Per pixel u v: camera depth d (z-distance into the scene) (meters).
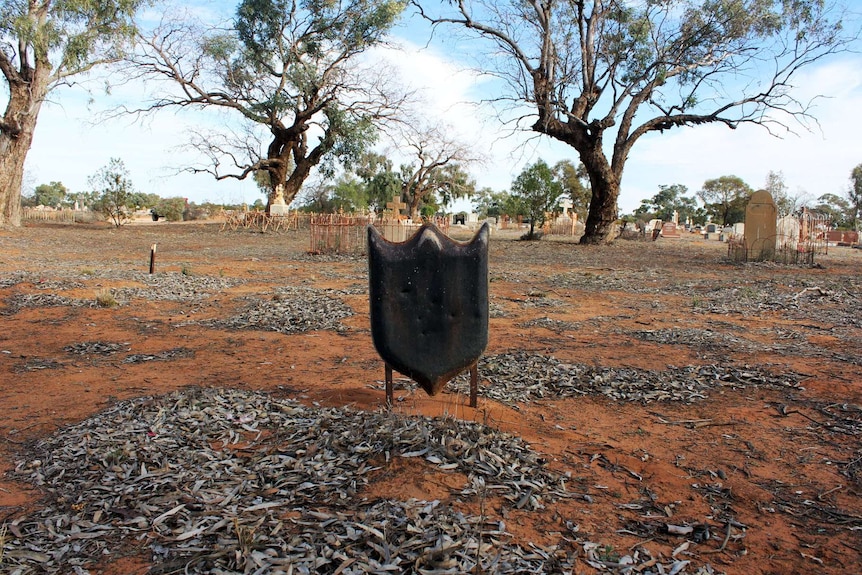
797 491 4.18
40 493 4.00
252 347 8.70
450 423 4.68
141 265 19.81
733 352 8.40
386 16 41.50
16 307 11.62
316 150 47.06
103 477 4.11
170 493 3.81
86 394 6.37
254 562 2.98
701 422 5.59
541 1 30.48
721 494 4.10
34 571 3.04
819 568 3.21
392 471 3.96
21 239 29.75
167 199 59.94
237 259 23.36
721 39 31.75
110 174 43.22
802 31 29.41
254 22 41.78
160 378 6.99
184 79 41.53
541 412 5.79
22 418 5.60
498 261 24.59
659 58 32.19
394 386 6.43
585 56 32.41
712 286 16.12
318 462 4.17
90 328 9.98
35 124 36.06
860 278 17.89
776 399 6.32
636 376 7.07
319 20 41.88
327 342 9.08
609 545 3.31
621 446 4.94
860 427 5.45
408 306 5.21
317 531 3.27
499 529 3.37
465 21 30.14
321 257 24.59
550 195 39.19
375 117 45.91
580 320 11.12
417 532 3.25
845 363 7.74
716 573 3.12
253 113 42.66
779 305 12.72
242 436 4.89
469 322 5.28
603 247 32.81
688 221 74.88
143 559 3.12
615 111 31.47
